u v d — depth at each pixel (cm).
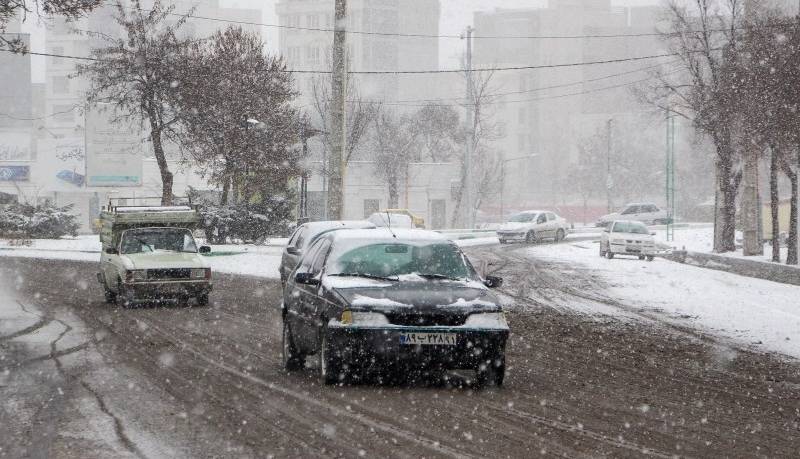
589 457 794
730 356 1512
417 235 1291
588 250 5109
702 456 809
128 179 6347
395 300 1098
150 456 780
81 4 1820
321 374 1132
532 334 1752
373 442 834
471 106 6938
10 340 1563
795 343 1691
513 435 873
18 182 8475
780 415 1020
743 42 3934
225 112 4750
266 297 2464
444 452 801
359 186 8775
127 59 4656
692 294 2692
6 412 959
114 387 1112
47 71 13875
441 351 1084
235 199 5088
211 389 1102
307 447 814
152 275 2144
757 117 3516
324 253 1262
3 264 3703
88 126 6262
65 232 5881
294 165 5053
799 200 4200
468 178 6975
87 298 2425
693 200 11688
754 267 3753
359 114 7781
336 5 2880
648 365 1387
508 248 5259
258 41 5000
